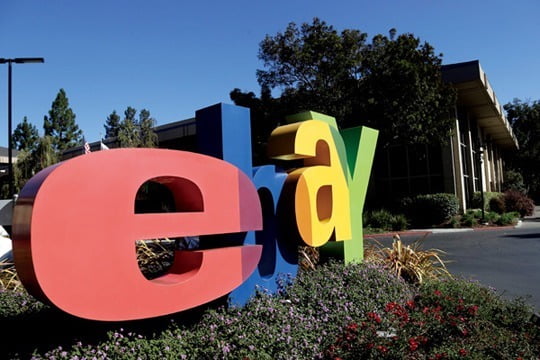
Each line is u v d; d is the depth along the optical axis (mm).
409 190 27094
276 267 6281
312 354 4445
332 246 7824
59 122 57219
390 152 27953
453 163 25500
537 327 5418
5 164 42594
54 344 4184
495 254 13539
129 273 4086
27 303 5363
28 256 3549
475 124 34094
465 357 4195
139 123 26297
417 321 4891
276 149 6656
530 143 58375
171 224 4465
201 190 4789
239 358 3885
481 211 26016
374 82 22953
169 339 4152
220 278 4941
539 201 57594
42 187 3592
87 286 3797
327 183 7090
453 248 15211
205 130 5746
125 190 4121
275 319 4961
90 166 3906
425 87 22609
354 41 24016
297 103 24203
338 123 24375
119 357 3795
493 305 6102
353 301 6004
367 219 22422
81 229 3789
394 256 8508
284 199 6461
